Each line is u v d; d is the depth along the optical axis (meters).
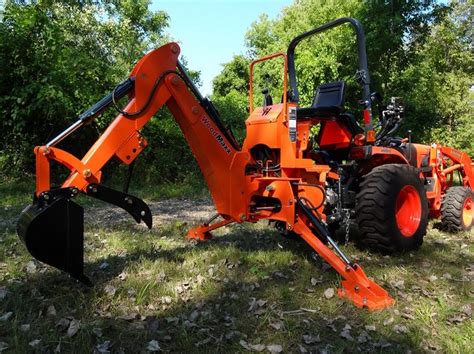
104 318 3.03
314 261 4.32
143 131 11.15
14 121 9.81
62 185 3.17
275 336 2.84
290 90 4.68
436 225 6.30
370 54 12.32
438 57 17.66
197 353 2.62
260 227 5.86
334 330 2.92
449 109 17.58
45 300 3.26
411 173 4.71
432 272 4.14
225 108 13.79
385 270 4.11
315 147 5.09
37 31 10.21
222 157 3.84
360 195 4.51
